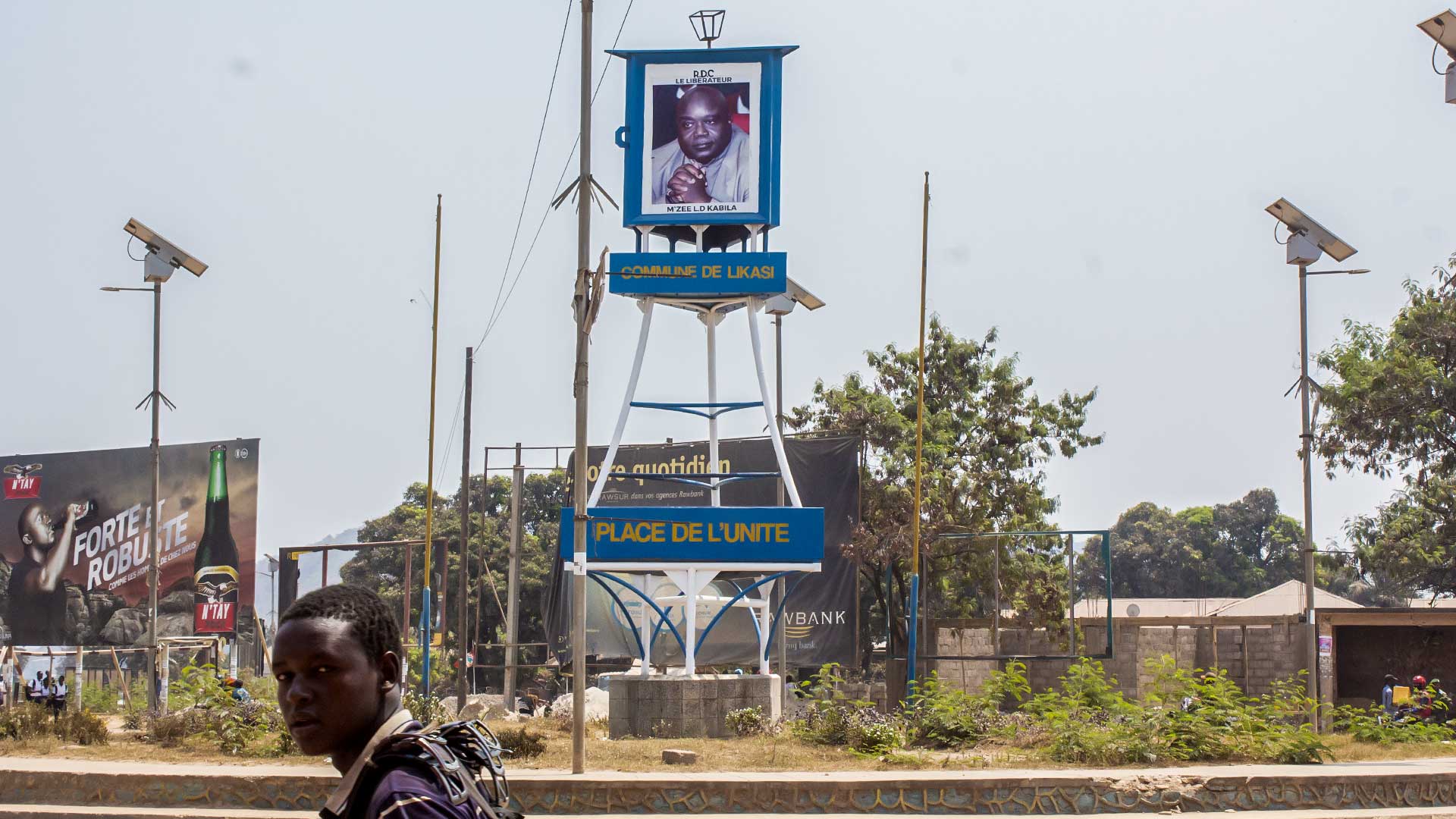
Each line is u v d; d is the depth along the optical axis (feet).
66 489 184.34
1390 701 108.58
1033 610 146.20
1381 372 141.18
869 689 142.41
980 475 159.22
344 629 12.34
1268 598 202.28
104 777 61.21
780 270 93.71
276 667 12.39
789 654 140.87
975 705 81.30
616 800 59.16
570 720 102.37
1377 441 142.51
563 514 93.30
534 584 219.61
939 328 169.99
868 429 158.40
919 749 75.41
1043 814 59.62
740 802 59.16
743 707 92.27
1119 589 323.78
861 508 153.17
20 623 182.09
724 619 142.82
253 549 179.01
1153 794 60.03
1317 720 91.04
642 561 92.94
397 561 245.04
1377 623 135.85
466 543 134.92
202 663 171.53
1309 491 95.40
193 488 180.75
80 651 134.92
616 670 145.89
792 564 92.68
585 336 67.51
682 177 96.27
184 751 75.97
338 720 12.21
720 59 96.78
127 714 104.94
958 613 179.83
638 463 150.20
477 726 13.10
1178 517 334.44
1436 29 71.31
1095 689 78.13
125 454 183.52
